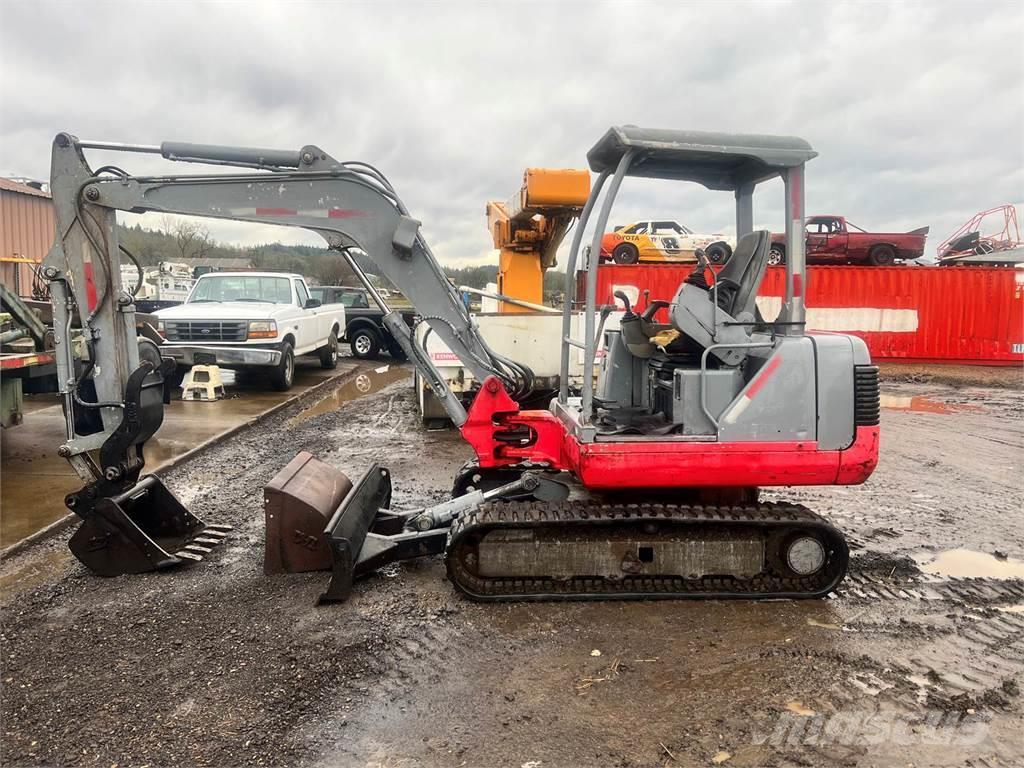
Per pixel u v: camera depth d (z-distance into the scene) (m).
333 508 4.66
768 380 4.05
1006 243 29.00
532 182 7.10
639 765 2.73
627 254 19.98
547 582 4.22
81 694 3.17
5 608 4.04
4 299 6.70
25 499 5.94
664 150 3.97
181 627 3.82
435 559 4.80
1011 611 4.12
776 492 6.74
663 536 4.18
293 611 4.02
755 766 2.72
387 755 2.78
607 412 4.76
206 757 2.75
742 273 4.43
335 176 4.58
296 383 13.77
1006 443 9.21
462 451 8.24
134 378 4.51
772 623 3.94
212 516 5.73
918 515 6.01
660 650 3.63
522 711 3.09
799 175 4.10
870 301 18.69
